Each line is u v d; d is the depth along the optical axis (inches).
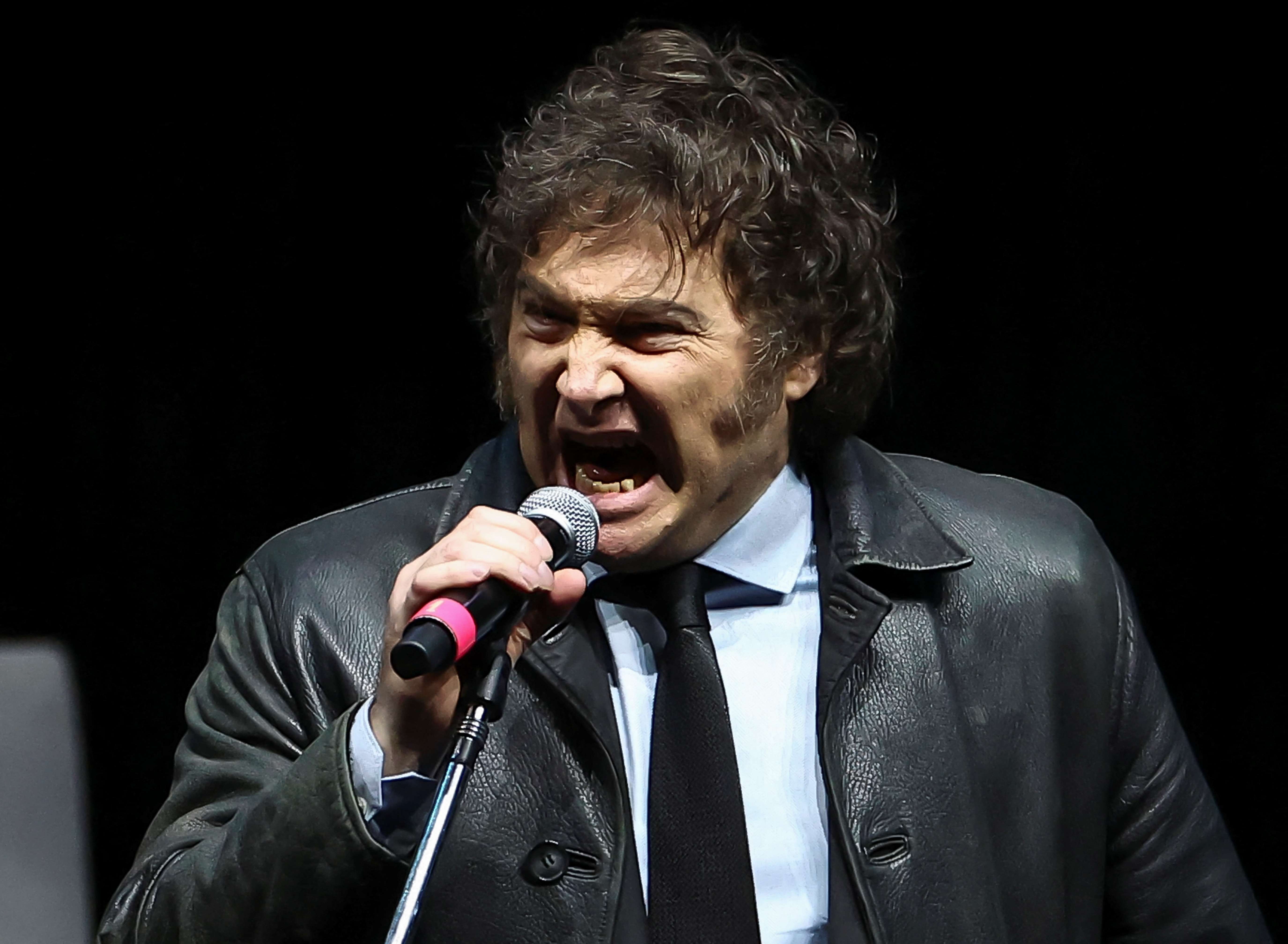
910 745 224.7
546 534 196.5
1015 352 423.2
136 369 434.3
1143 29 416.8
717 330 218.5
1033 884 228.2
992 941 218.4
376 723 194.5
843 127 256.7
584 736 219.6
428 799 197.3
